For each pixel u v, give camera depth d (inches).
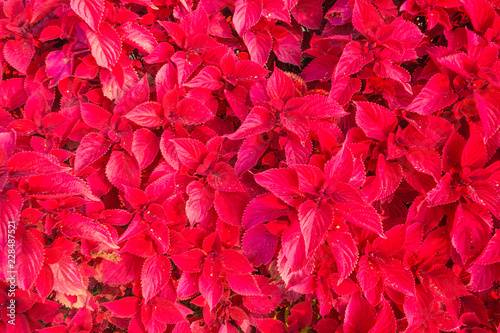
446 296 34.9
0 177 31.8
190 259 34.8
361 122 34.4
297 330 36.9
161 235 34.0
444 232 35.0
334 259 34.4
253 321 36.8
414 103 34.0
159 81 34.6
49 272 33.2
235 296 36.8
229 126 36.4
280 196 33.5
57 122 34.4
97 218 34.1
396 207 36.2
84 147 33.9
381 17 35.9
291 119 34.3
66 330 34.9
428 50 35.5
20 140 34.2
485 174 34.1
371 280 34.4
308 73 36.4
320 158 34.3
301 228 32.6
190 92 35.2
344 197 33.4
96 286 37.5
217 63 35.4
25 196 32.5
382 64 34.4
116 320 36.6
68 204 33.4
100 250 34.9
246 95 35.2
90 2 32.5
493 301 36.7
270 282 36.5
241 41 36.5
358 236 35.1
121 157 34.5
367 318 34.9
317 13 36.6
